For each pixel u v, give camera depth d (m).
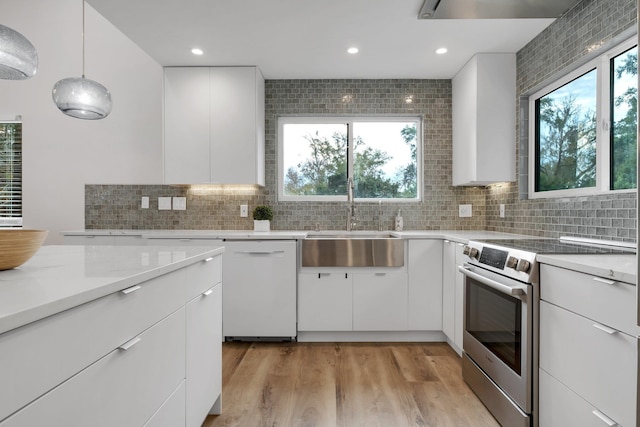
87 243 3.12
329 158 3.75
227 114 3.23
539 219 2.67
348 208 3.58
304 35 2.70
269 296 2.96
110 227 3.66
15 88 3.69
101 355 0.92
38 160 3.68
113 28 3.66
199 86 3.23
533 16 2.33
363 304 2.97
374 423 1.85
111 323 0.96
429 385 2.25
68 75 3.69
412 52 2.98
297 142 3.75
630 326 1.12
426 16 2.34
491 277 1.96
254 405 2.01
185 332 1.46
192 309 1.54
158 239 3.02
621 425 1.16
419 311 2.98
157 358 1.22
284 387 2.22
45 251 1.66
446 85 3.59
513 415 1.72
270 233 3.09
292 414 1.92
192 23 2.53
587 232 2.17
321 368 2.49
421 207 3.61
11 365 0.65
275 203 3.61
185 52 2.98
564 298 1.45
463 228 3.58
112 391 0.96
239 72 3.23
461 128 3.31
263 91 3.52
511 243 2.10
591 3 2.14
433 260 2.98
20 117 3.71
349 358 2.67
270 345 2.94
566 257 1.52
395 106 3.59
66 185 3.68
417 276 2.98
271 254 2.95
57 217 3.68
